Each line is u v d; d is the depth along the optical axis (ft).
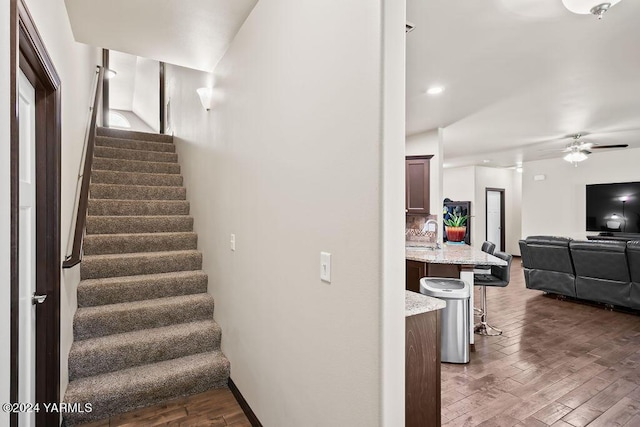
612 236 21.24
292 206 5.42
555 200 24.57
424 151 16.10
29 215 5.47
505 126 15.25
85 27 7.78
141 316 9.02
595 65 9.04
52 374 6.05
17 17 3.45
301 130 5.16
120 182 13.91
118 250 11.20
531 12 6.60
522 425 6.98
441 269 11.59
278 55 5.88
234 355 8.12
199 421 7.10
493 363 9.86
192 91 13.44
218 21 7.48
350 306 4.09
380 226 3.64
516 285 20.70
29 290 5.42
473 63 8.95
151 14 7.18
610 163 21.84
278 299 5.90
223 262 8.98
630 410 7.54
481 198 28.86
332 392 4.42
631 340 11.68
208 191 10.68
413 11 6.58
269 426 6.23
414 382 5.20
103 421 7.07
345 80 4.16
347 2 4.14
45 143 6.03
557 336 12.05
